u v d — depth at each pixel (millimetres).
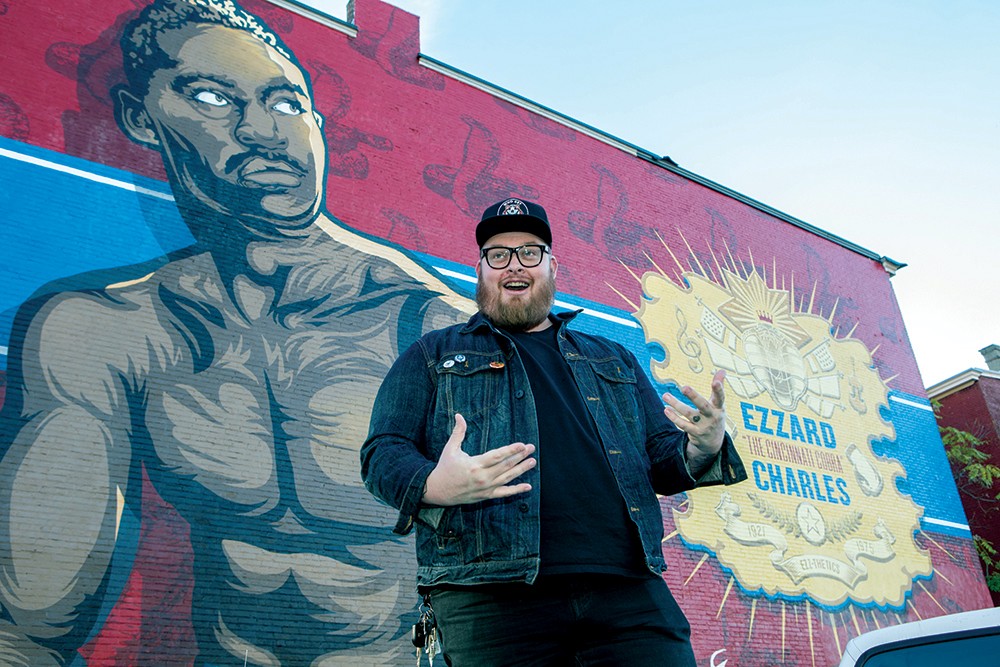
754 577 10508
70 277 7285
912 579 12359
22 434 6516
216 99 8938
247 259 8328
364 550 7715
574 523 2385
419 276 9477
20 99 7805
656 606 2371
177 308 7691
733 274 13188
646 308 11680
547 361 2854
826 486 12234
